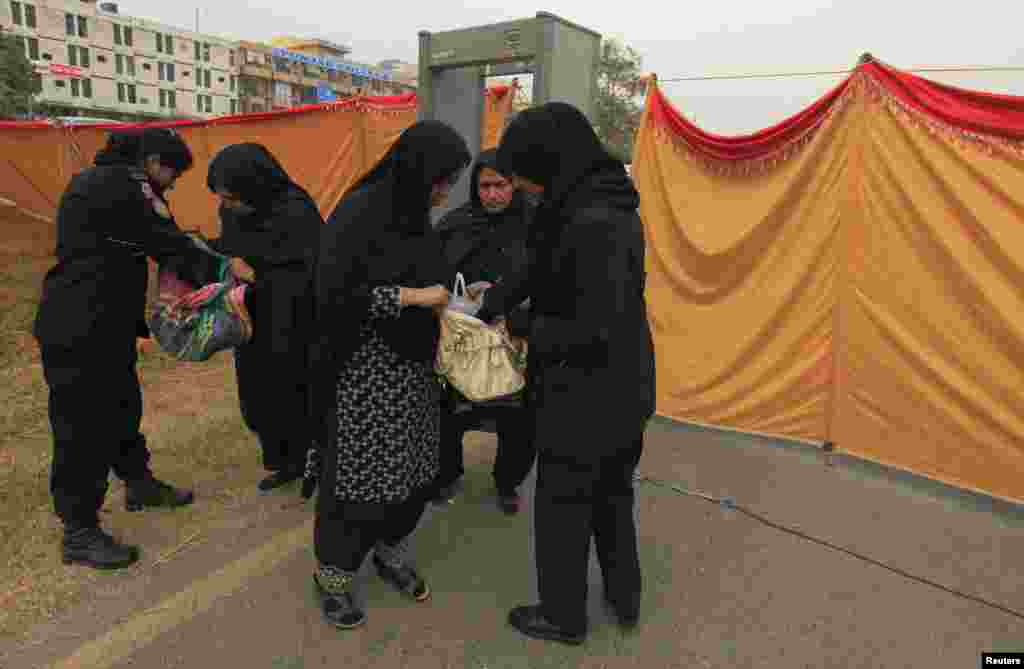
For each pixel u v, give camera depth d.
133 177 2.65
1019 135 3.01
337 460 2.20
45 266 8.70
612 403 2.06
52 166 12.34
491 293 2.37
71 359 2.54
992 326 3.15
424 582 2.61
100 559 2.67
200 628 2.37
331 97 82.81
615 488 2.32
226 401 4.71
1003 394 3.16
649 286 4.49
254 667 2.20
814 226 3.72
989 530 3.14
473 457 3.96
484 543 3.01
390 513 2.27
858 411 3.73
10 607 2.42
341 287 2.04
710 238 4.11
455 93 4.98
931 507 3.35
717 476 3.69
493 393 2.30
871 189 3.52
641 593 2.64
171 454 3.76
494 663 2.25
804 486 3.57
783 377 3.97
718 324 4.18
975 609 2.58
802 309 3.84
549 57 4.05
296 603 2.53
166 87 71.00
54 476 2.63
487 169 2.95
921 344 3.41
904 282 3.44
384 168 2.16
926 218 3.31
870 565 2.87
